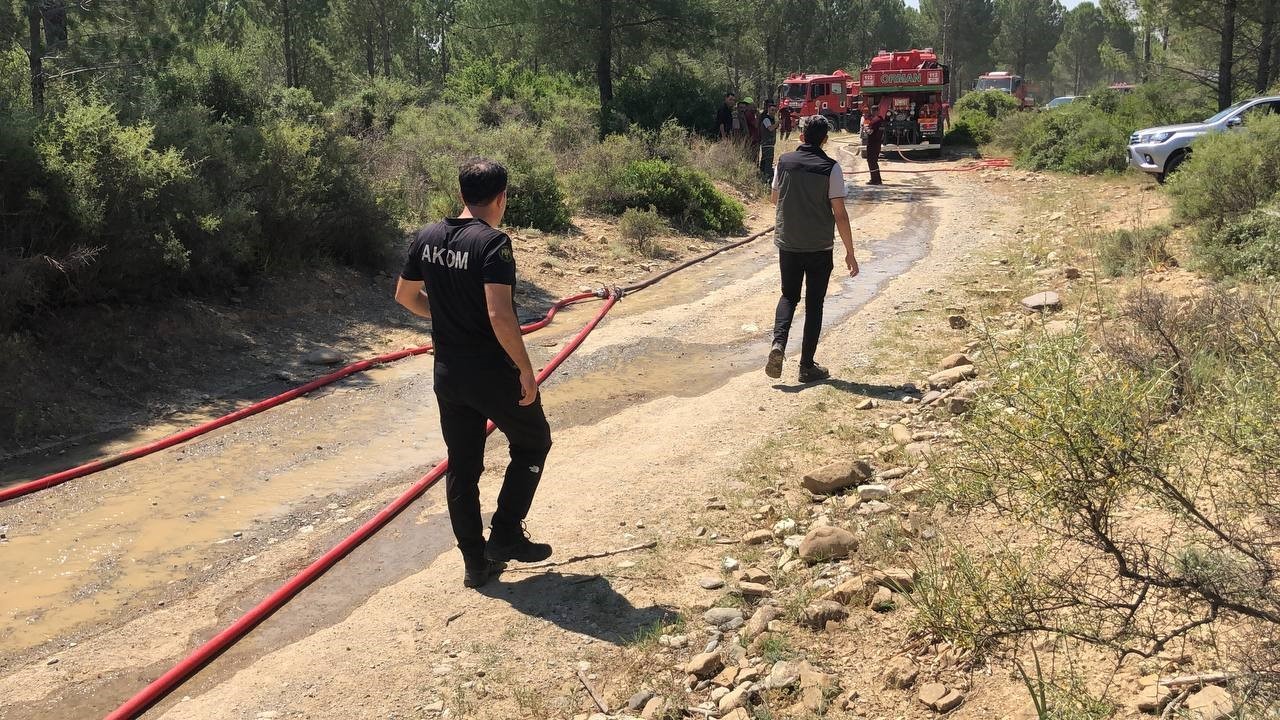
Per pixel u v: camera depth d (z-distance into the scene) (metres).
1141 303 5.61
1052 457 2.84
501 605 4.13
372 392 7.50
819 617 3.67
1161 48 26.17
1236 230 8.82
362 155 12.28
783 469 5.36
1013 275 10.07
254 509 5.35
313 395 7.43
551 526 4.87
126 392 7.18
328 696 3.54
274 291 9.47
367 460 6.09
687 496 5.12
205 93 11.98
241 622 4.04
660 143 19.27
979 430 3.17
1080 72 77.62
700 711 3.27
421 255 4.01
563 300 10.42
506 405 4.01
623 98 25.97
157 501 5.46
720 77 37.19
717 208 15.88
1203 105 23.89
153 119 9.19
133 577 4.59
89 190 7.55
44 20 11.16
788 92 41.19
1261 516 3.03
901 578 3.75
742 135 22.75
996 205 16.88
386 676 3.64
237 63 12.42
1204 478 2.87
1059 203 15.94
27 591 4.46
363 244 10.87
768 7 52.34
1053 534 3.46
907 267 11.54
